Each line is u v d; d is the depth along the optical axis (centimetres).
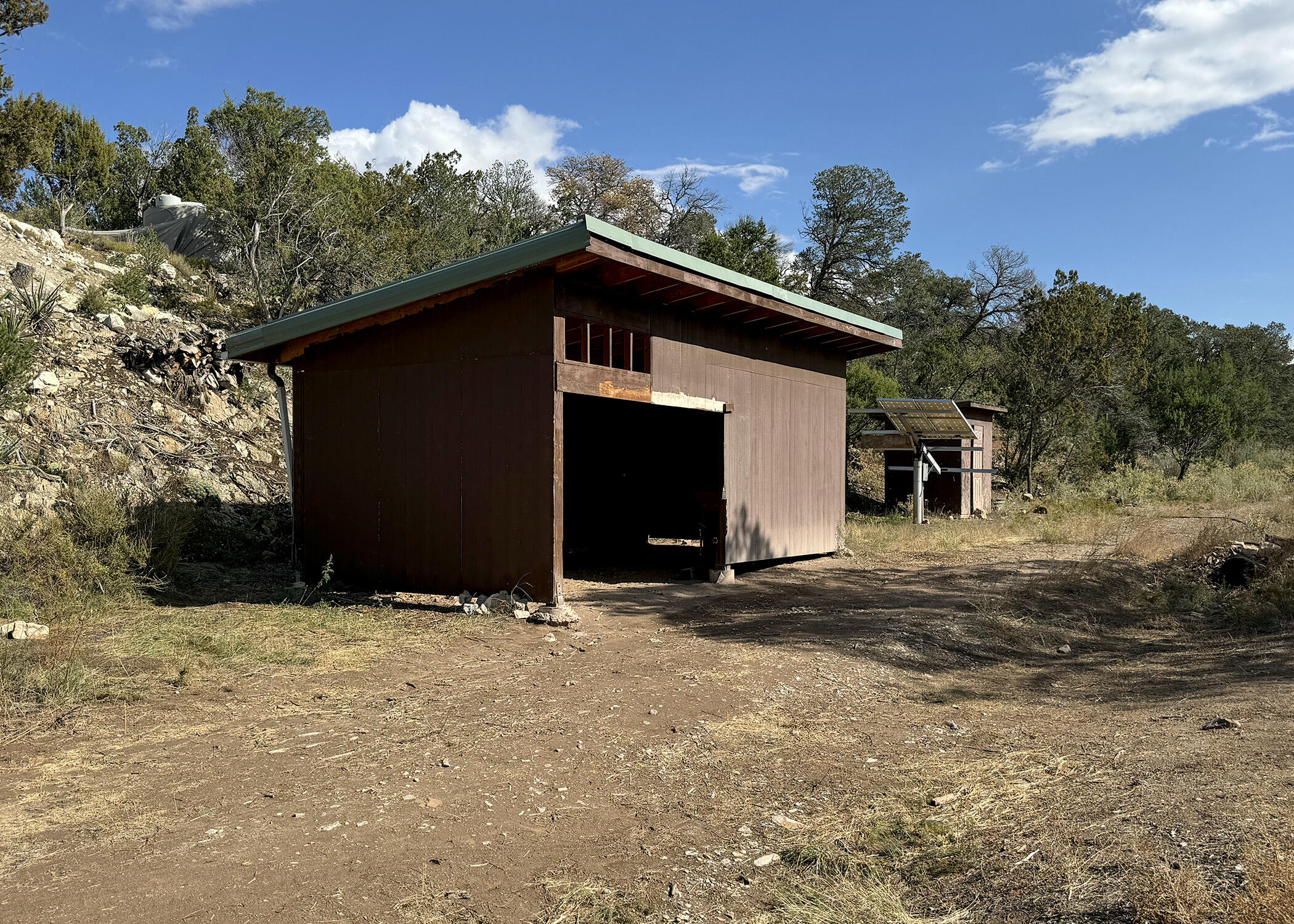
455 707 537
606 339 894
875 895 304
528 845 351
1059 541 1503
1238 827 314
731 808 398
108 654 619
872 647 729
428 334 908
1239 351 4956
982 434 2116
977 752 481
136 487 1059
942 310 4709
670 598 970
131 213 2719
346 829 358
